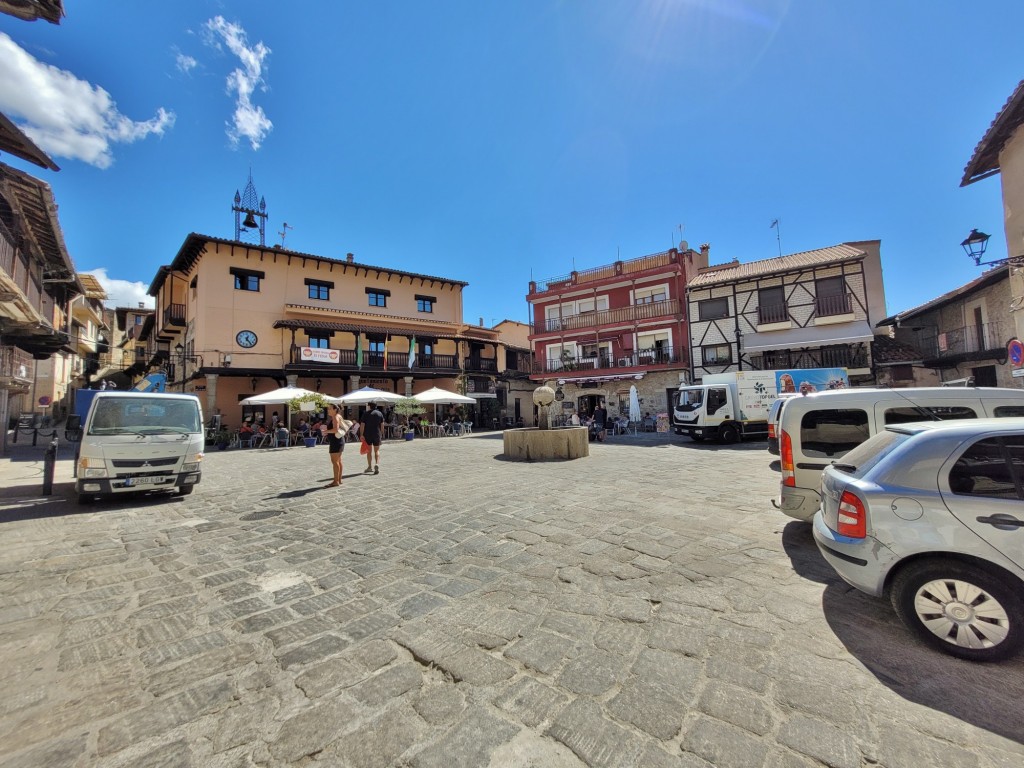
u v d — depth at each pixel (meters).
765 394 16.33
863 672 2.42
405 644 2.81
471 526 5.50
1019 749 1.86
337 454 8.72
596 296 29.78
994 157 10.79
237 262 24.50
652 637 2.83
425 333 29.61
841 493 3.10
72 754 1.92
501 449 15.66
